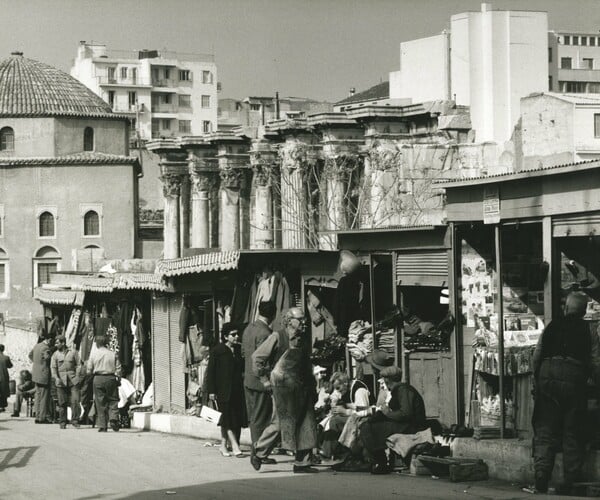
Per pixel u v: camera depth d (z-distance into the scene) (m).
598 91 115.38
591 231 14.31
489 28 68.94
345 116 62.25
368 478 15.34
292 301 20.50
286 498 13.45
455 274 16.77
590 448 14.01
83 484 15.34
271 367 16.80
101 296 30.94
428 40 71.25
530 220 15.28
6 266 87.69
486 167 56.19
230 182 77.50
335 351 19.22
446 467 15.34
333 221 56.38
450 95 69.50
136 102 147.50
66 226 87.88
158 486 14.91
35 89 89.19
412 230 17.50
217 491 14.23
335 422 17.20
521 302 16.30
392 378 16.05
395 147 57.72
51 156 87.88
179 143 82.06
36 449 20.41
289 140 66.31
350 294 19.31
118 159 88.56
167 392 25.36
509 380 15.95
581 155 60.69
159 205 103.38
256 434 17.05
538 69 69.31
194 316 23.89
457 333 16.72
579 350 13.80
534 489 13.84
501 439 15.53
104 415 24.73
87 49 148.38
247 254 20.38
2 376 32.88
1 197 87.50
